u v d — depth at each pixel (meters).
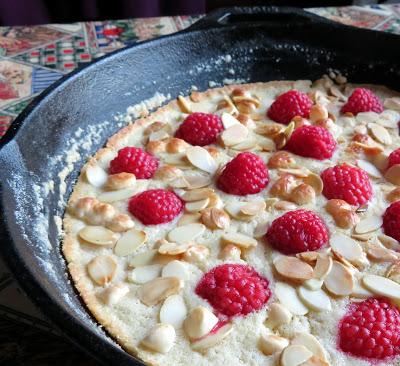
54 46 0.40
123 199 0.28
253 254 0.26
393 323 0.23
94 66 0.31
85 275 0.25
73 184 0.29
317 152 0.30
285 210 0.27
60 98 0.29
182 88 0.35
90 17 0.54
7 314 0.25
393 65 0.35
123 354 0.19
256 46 0.36
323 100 0.34
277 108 0.33
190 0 0.56
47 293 0.20
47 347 0.24
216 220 0.27
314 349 0.23
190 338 0.23
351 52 0.36
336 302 0.24
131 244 0.26
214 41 0.35
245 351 0.23
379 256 0.25
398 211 0.26
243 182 0.28
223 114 0.32
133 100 0.33
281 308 0.24
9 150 0.25
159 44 0.33
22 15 0.53
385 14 0.44
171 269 0.25
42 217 0.26
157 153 0.31
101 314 0.24
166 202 0.27
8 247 0.22
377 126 0.32
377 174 0.30
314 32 0.35
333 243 0.26
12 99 0.35
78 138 0.30
